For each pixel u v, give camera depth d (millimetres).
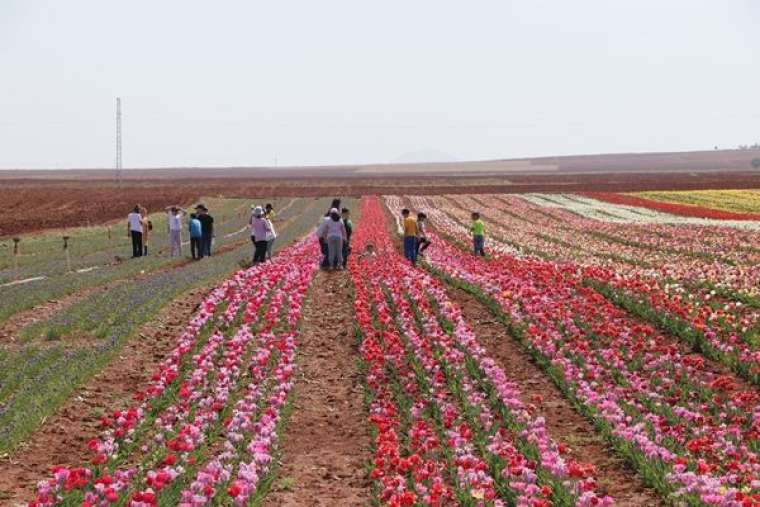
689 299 22047
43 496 9039
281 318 21344
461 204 80375
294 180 165375
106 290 25516
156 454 11023
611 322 19203
